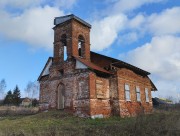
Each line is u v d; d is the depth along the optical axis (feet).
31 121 66.54
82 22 85.10
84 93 74.59
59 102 82.07
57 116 73.41
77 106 75.36
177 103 119.44
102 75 81.25
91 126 55.47
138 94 95.71
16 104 249.96
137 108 91.45
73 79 78.84
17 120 71.92
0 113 119.85
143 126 50.21
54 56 86.69
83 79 75.97
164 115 62.54
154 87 119.75
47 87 88.38
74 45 81.30
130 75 92.12
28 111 127.54
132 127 49.90
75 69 78.95
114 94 81.92
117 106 80.33
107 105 80.02
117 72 83.15
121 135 46.16
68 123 61.72
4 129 53.16
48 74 89.71
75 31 82.33
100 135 46.39
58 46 85.66
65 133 47.55
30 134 46.37
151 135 45.73
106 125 56.39
